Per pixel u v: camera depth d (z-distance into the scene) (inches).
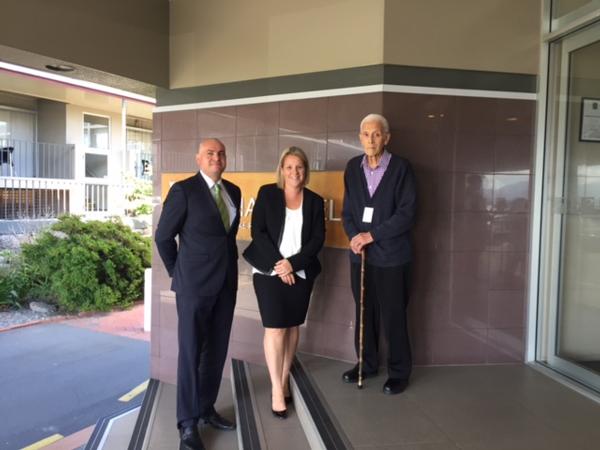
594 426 97.6
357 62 128.3
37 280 286.2
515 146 131.0
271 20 142.3
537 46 129.5
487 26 127.5
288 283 110.2
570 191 131.2
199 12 154.6
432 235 129.2
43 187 387.2
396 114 126.0
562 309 133.9
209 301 111.0
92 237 293.9
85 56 135.5
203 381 118.6
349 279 132.2
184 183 110.8
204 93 156.0
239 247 151.5
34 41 123.5
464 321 131.6
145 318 241.9
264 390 129.3
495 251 131.6
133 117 505.7
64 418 147.3
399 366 113.9
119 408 154.1
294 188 110.8
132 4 147.6
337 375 123.1
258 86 146.0
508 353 133.6
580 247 128.3
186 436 110.7
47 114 439.2
